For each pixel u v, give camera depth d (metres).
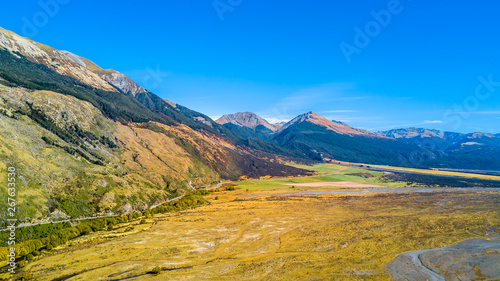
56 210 107.56
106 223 111.69
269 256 78.56
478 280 61.62
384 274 65.19
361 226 108.56
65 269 68.38
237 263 73.12
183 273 66.31
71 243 88.44
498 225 103.50
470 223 107.31
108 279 63.16
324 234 99.19
